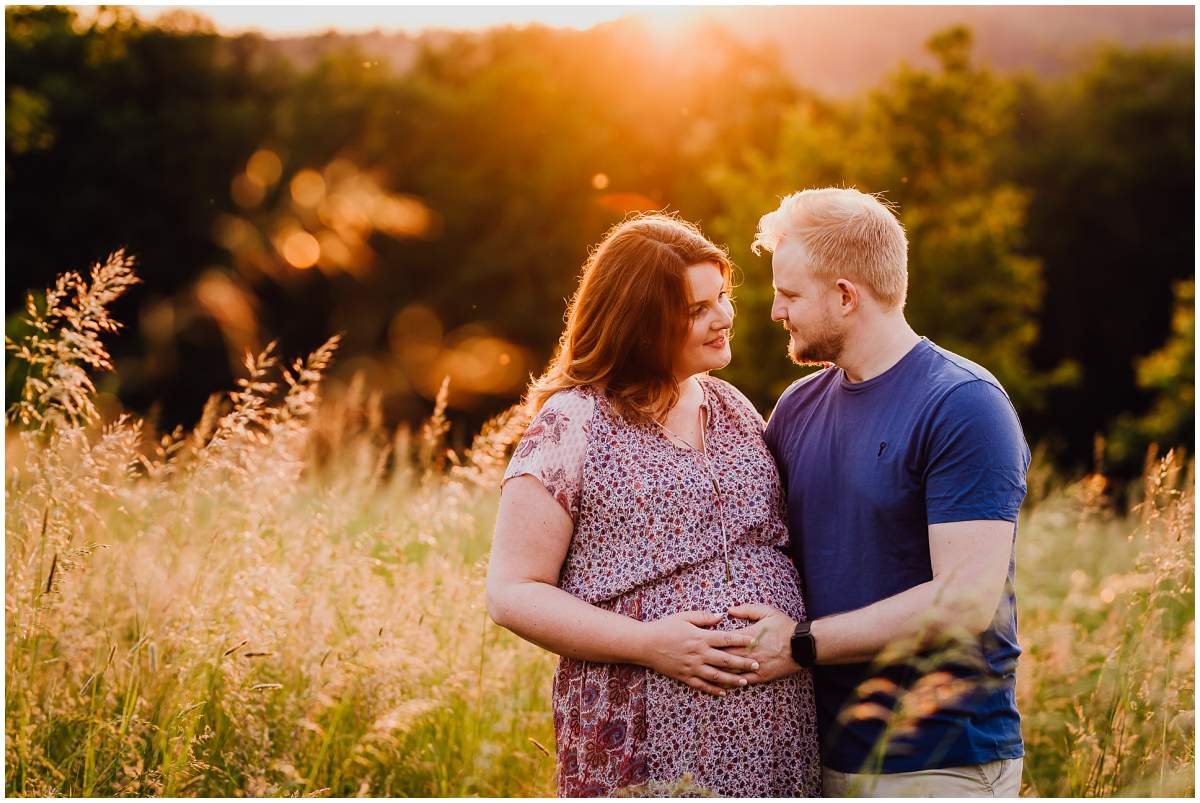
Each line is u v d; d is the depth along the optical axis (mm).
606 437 2189
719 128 24484
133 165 17766
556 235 21234
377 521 3646
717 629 2100
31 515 2639
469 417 10727
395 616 3068
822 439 2330
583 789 2098
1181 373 18188
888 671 2148
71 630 2752
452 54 24750
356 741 2910
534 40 24703
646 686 2092
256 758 2613
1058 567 5195
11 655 2539
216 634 2738
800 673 2199
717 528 2180
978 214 17953
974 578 2023
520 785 2957
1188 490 2902
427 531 3188
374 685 2896
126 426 2895
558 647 2068
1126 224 29625
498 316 20141
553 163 21562
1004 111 18172
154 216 17625
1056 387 28000
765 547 2250
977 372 2184
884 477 2180
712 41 25562
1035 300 18094
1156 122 30328
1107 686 2900
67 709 2611
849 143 18344
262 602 2820
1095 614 4258
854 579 2215
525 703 3293
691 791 1993
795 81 28156
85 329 2672
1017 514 2127
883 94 17781
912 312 17219
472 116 21328
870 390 2266
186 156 17688
